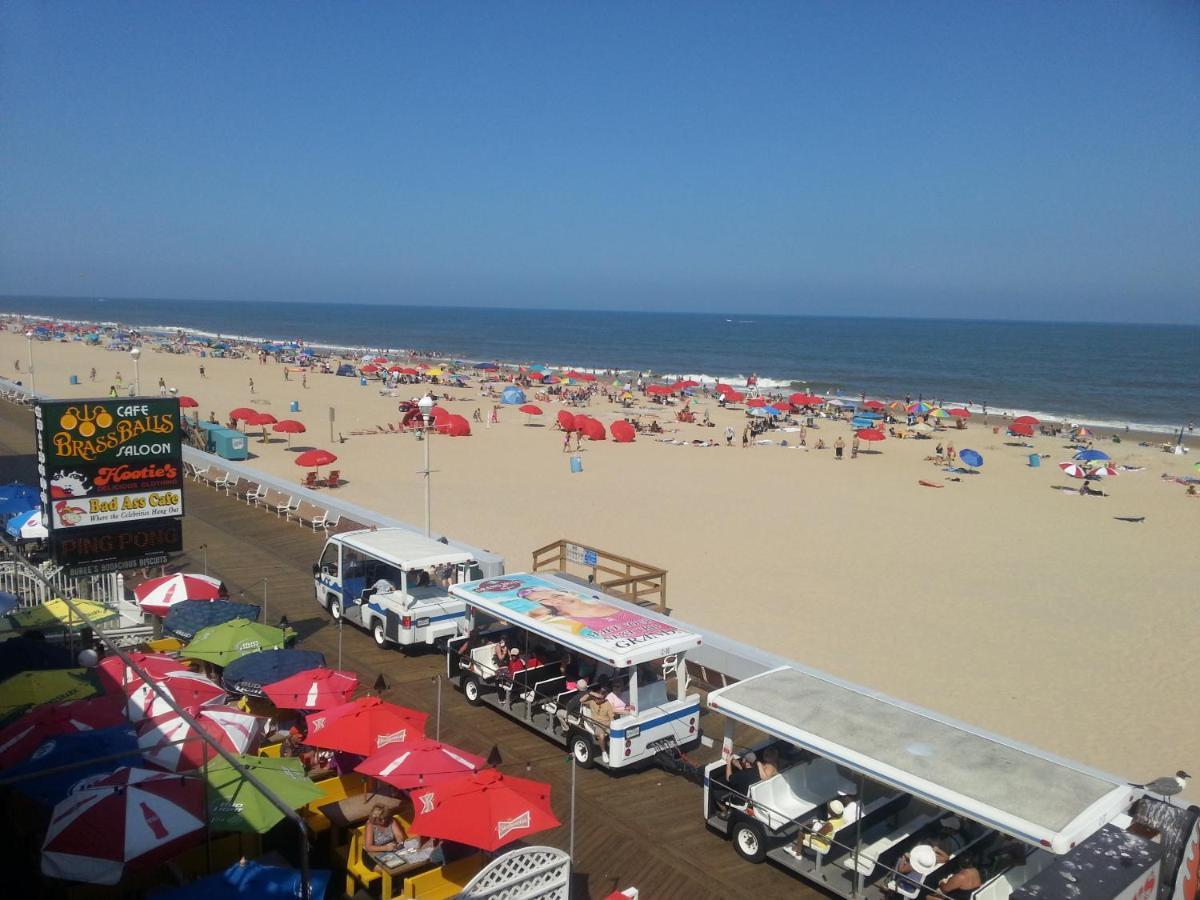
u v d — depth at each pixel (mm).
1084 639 20891
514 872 7594
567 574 19469
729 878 9414
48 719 9188
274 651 11984
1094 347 192750
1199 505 37344
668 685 12375
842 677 18047
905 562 27219
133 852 6895
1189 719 16594
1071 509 36094
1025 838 7441
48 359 92000
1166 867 7766
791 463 45625
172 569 19594
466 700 13672
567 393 75812
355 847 8734
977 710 16781
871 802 9711
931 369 130250
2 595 13547
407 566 14945
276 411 60000
